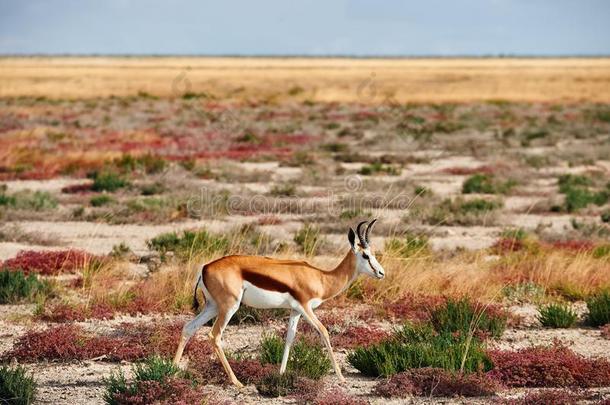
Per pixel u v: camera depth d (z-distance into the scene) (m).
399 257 54.03
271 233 67.75
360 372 37.03
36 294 49.50
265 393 33.28
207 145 146.12
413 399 32.97
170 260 56.75
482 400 32.91
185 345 36.97
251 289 33.41
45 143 140.75
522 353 37.53
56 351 38.34
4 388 31.77
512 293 51.31
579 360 36.38
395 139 155.50
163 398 31.34
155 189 95.12
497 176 110.50
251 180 105.38
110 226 75.44
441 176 113.69
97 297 48.25
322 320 44.47
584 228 73.75
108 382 34.41
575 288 52.53
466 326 42.34
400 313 46.12
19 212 78.31
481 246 67.19
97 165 114.75
